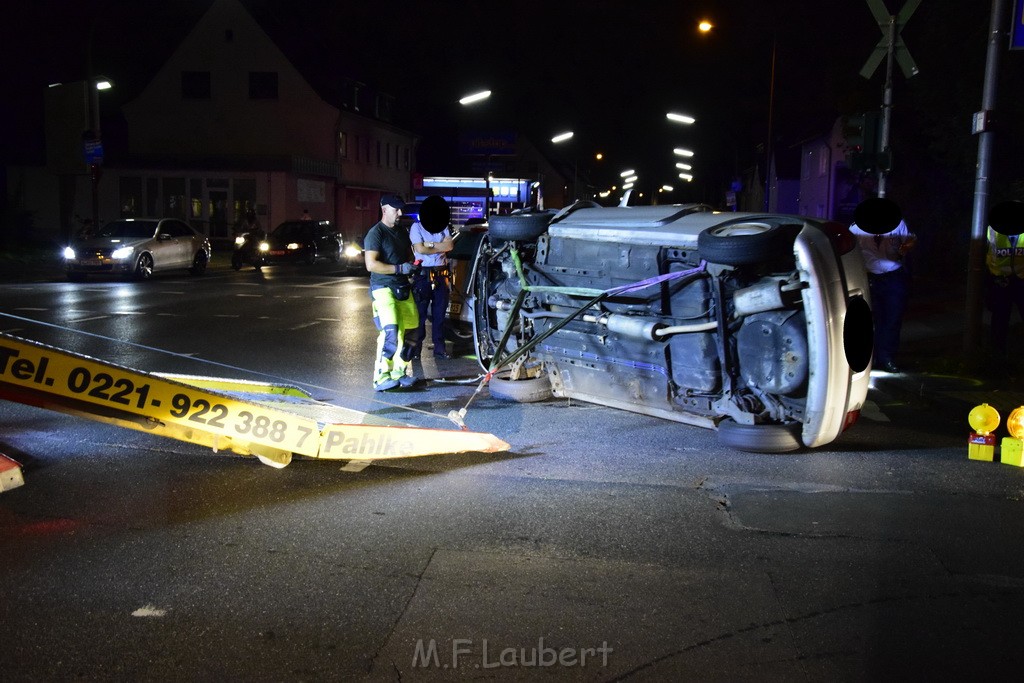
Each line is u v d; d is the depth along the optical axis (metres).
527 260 8.33
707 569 4.66
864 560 4.79
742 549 4.93
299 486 5.96
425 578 4.52
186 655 3.76
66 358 5.44
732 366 6.68
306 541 4.99
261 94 46.50
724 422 6.91
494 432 7.48
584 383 8.00
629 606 4.23
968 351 10.30
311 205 46.16
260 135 46.66
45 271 26.39
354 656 3.76
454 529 5.20
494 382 8.70
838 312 6.26
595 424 7.77
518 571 4.61
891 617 4.14
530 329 8.44
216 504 5.59
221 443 5.93
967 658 3.77
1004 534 5.18
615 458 6.71
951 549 4.95
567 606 4.23
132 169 43.50
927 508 5.63
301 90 46.31
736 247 6.21
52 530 5.12
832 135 36.94
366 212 54.38
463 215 37.50
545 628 4.01
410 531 5.16
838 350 6.27
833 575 4.60
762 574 4.60
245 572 4.57
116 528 5.16
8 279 23.53
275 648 3.82
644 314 7.18
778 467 6.50
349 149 51.00
